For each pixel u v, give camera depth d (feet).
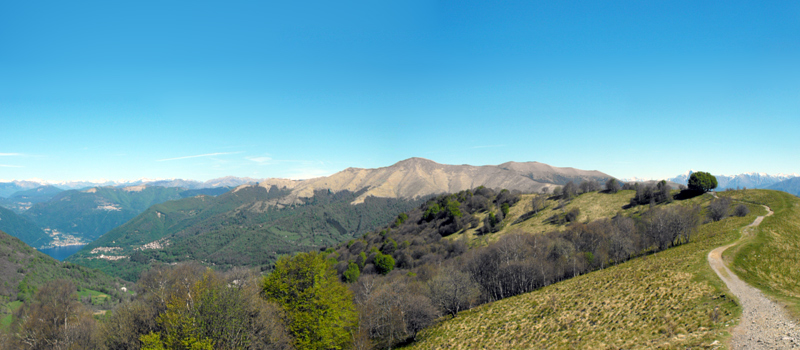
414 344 185.88
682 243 259.19
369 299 218.18
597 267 249.96
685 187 425.69
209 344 112.47
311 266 152.76
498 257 270.87
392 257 404.16
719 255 183.32
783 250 192.03
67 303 223.10
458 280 220.43
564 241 280.72
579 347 120.88
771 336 86.74
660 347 97.50
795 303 107.04
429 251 412.36
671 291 142.41
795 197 321.52
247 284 165.68
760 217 273.75
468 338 168.86
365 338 187.52
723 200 332.60
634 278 174.81
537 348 133.69
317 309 149.48
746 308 108.99
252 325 127.44
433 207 593.01
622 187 502.79
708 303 120.98
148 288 227.61
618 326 127.54
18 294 444.55
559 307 168.55
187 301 136.56
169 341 118.93
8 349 180.96
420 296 203.92
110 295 550.36
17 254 594.65
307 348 141.49
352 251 552.00
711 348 86.99
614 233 271.90
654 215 313.12
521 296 215.31
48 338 180.14
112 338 152.46
